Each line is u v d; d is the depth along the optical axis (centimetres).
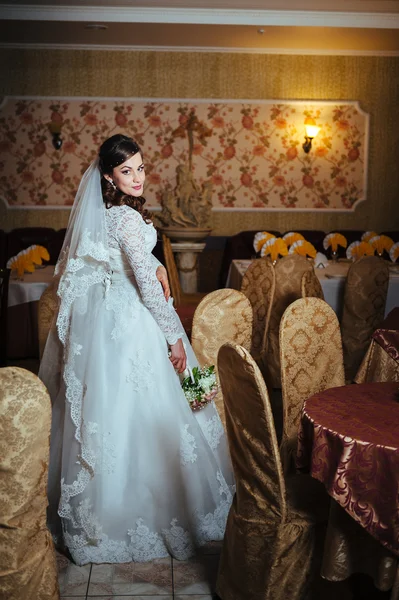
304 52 784
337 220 820
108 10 644
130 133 790
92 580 240
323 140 805
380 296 469
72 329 252
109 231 246
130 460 249
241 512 215
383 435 193
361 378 323
